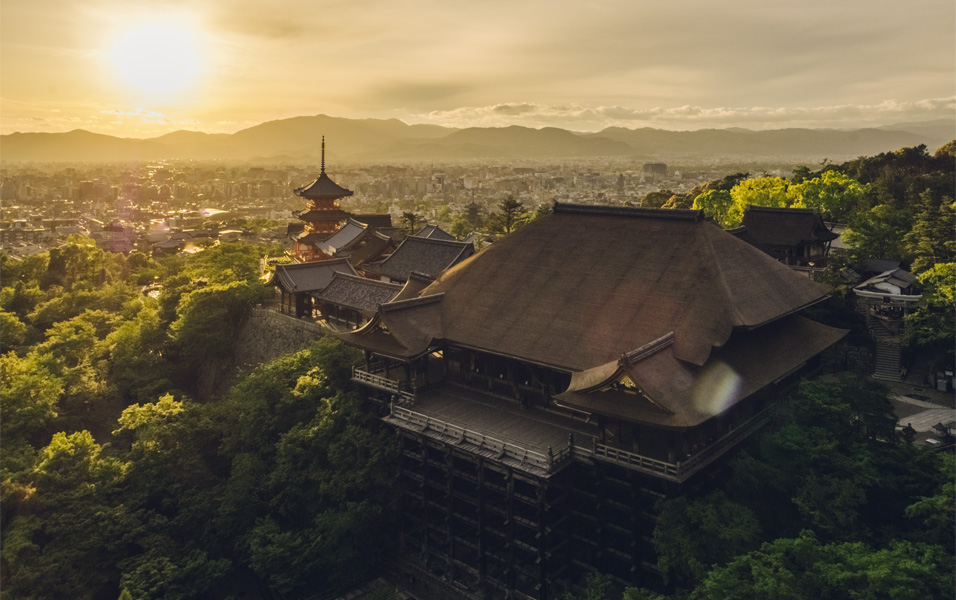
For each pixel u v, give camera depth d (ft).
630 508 121.80
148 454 163.22
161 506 162.91
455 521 153.07
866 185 328.29
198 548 151.43
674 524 108.27
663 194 538.06
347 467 150.51
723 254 141.49
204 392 264.11
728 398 117.80
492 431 137.28
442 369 171.12
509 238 174.29
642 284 141.18
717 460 124.67
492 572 144.25
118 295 374.02
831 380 170.30
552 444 130.72
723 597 90.43
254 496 160.66
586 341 135.13
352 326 227.61
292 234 477.77
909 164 395.55
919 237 229.04
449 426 137.90
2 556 129.59
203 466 174.50
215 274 312.09
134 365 256.93
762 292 137.90
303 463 157.99
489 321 153.38
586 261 154.20
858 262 243.19
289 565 141.28
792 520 110.93
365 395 171.12
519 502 143.54
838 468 111.75
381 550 155.84
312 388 172.86
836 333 154.81
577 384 123.65
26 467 160.45
